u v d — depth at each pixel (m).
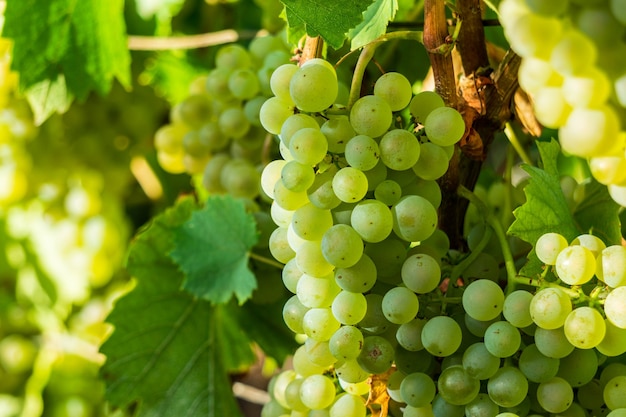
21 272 0.93
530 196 0.59
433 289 0.56
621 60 0.48
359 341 0.56
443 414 0.57
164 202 0.89
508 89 0.62
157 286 0.72
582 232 0.63
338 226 0.55
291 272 0.58
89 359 0.91
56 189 0.89
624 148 0.50
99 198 0.90
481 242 0.60
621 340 0.54
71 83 0.76
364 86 0.68
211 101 0.73
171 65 0.85
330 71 0.56
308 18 0.58
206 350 0.72
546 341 0.54
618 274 0.54
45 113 0.76
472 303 0.55
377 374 0.57
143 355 0.71
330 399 0.59
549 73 0.48
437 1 0.57
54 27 0.74
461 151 0.63
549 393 0.55
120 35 0.77
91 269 0.90
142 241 0.72
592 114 0.48
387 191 0.56
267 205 0.71
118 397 0.70
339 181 0.55
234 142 0.72
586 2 0.47
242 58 0.71
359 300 0.56
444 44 0.57
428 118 0.56
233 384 0.79
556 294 0.54
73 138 0.86
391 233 0.57
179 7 0.83
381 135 0.56
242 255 0.68
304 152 0.55
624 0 0.46
